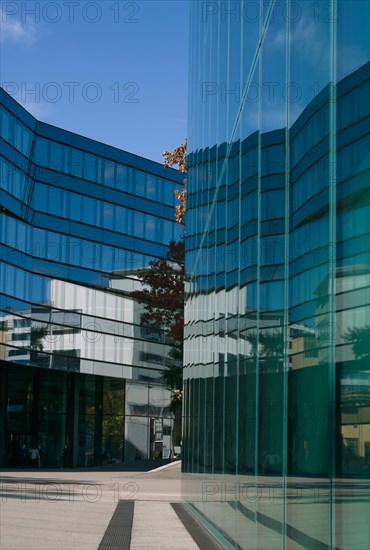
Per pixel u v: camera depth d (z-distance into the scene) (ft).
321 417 22.35
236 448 37.22
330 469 21.34
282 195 28.37
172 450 200.54
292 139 26.96
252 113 35.17
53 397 176.24
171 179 197.16
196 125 64.28
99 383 183.42
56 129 167.43
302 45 25.68
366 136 19.02
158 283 133.49
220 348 44.06
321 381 22.43
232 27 42.34
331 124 21.97
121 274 180.86
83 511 60.08
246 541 33.63
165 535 45.06
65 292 165.99
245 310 35.50
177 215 122.01
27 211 157.79
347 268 20.33
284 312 27.48
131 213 184.75
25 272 155.63
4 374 163.94
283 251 27.91
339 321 20.90
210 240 50.75
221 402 43.16
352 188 20.04
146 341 187.83
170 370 137.69
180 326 132.05
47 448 174.50
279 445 27.66
